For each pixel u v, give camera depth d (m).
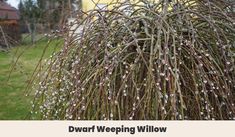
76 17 2.37
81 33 2.25
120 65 2.07
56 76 2.31
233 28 2.24
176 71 1.89
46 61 2.42
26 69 5.24
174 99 1.86
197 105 2.05
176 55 2.03
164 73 1.89
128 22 2.27
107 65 1.98
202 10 2.34
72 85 2.14
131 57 2.15
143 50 2.03
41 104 2.43
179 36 2.10
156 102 1.94
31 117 2.57
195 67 2.08
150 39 2.09
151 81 1.94
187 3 2.49
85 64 2.14
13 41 3.32
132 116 1.96
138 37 2.20
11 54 3.13
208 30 2.24
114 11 2.28
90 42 2.22
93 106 2.08
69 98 2.23
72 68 2.17
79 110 2.07
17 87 5.12
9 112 4.31
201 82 1.97
